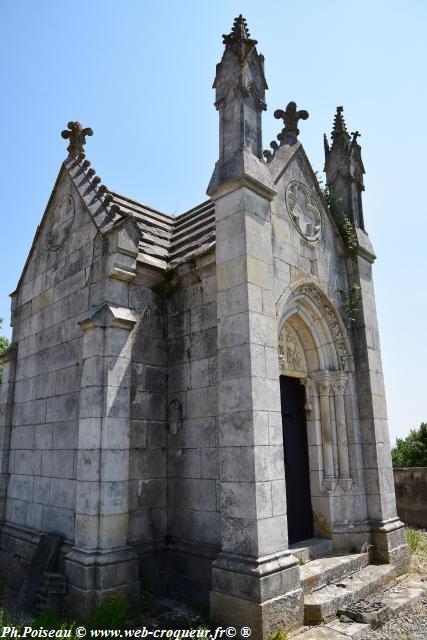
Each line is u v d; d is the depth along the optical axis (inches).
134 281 361.7
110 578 287.3
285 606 260.8
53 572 318.0
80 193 414.0
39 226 474.3
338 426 400.8
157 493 340.2
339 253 450.6
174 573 325.1
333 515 379.6
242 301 299.6
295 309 391.5
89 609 279.9
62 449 366.3
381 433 416.8
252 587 252.5
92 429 313.1
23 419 434.9
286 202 391.5
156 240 439.5
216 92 362.3
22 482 414.9
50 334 416.5
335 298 425.7
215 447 320.2
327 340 413.4
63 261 417.7
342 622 281.0
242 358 291.1
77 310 381.1
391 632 276.5
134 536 320.2
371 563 374.3
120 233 351.3
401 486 645.9
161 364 365.1
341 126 500.4
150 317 366.3
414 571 394.0
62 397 379.9
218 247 324.5
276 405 296.4
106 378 320.8
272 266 326.3
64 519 344.8
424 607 318.0
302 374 405.4
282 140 426.0
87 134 470.0
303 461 395.5
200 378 341.4
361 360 426.6
